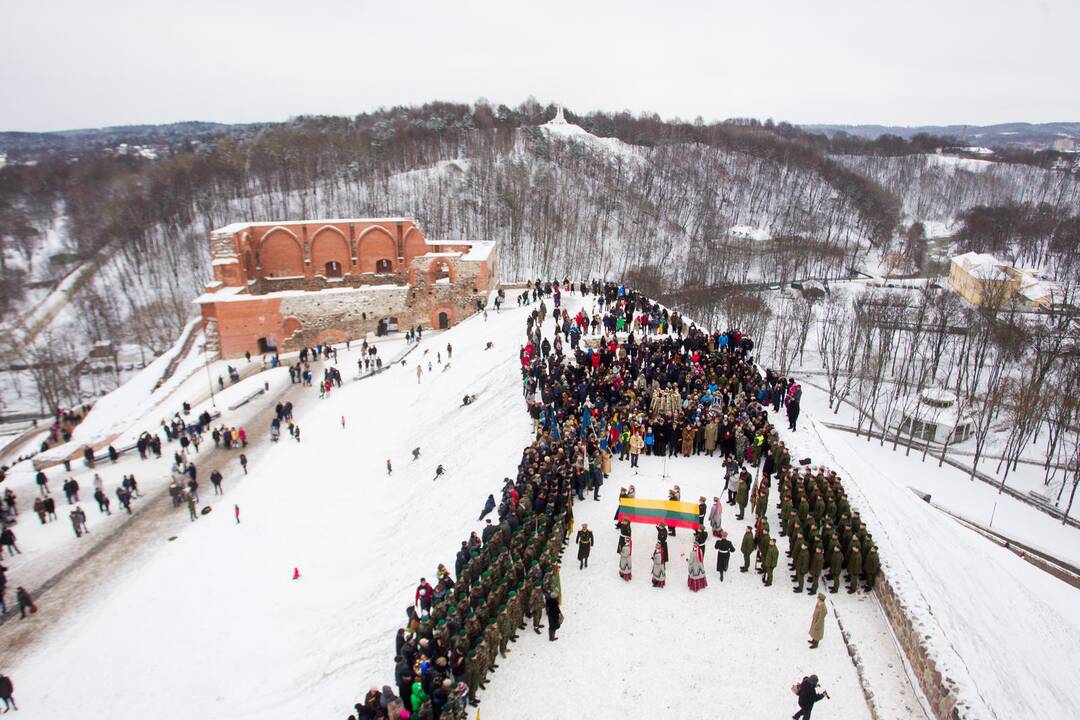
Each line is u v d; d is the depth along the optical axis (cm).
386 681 2069
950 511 5375
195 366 6606
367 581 2962
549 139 16512
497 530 2305
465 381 4975
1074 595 2948
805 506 2358
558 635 2027
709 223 13888
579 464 2691
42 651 2741
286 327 6894
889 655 1909
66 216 15375
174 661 2598
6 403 8806
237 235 7288
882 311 9162
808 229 14738
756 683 1833
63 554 3462
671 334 4647
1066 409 6353
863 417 7619
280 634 2709
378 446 4550
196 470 4359
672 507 2350
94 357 9556
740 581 2259
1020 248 13938
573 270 11762
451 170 14125
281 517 3716
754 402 3092
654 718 1734
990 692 1670
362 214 12488
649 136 19375
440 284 7131
